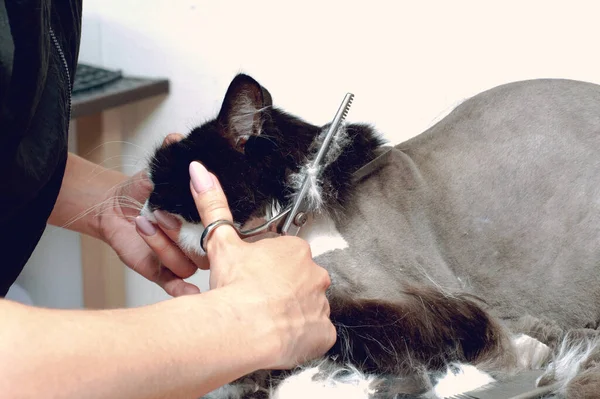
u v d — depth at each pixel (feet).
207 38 4.78
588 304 3.08
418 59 4.30
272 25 4.57
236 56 4.75
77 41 2.91
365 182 3.19
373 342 2.80
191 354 1.80
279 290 2.13
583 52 3.95
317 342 2.26
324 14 4.41
